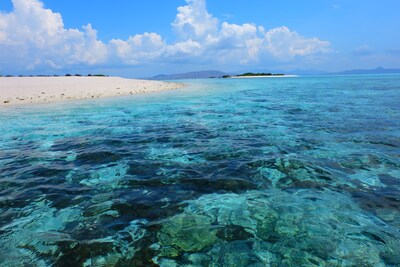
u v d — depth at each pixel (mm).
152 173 5293
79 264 2852
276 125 9586
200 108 14039
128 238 3287
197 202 4160
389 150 6477
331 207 3977
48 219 3711
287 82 43625
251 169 5422
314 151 6500
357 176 5039
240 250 3059
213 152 6535
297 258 2916
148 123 10281
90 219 3707
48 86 24422
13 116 11812
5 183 4875
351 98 17672
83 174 5285
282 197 4301
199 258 2938
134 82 35344
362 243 3148
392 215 3738
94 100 17719
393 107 13195
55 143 7555
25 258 2941
